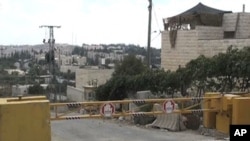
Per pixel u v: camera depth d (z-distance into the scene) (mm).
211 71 22750
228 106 10008
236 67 21125
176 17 35156
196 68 24656
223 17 34406
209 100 10719
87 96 55969
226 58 21906
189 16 34281
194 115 17453
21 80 66125
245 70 20625
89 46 116812
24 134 7594
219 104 10430
